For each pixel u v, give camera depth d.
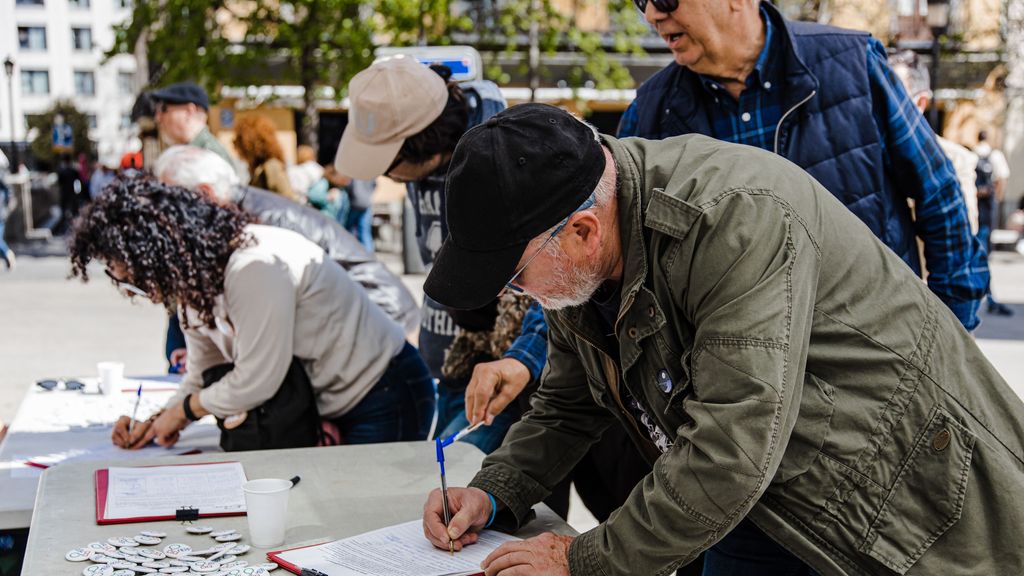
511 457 1.89
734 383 1.35
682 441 1.44
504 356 2.21
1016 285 11.20
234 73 12.25
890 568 1.46
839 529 1.48
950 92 15.25
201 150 3.25
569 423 1.91
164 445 2.62
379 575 1.58
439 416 2.81
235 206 2.61
